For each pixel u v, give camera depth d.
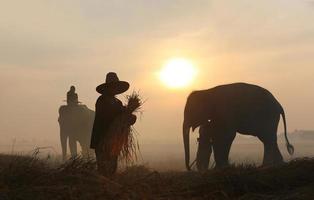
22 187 7.36
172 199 7.50
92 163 8.65
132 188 7.82
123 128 9.52
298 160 9.35
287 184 8.18
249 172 8.62
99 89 9.84
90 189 7.39
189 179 8.66
